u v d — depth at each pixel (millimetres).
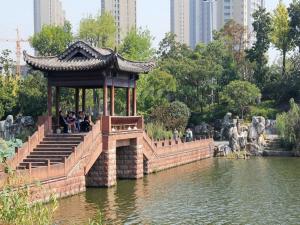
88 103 86625
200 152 75938
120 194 43500
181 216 35750
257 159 76438
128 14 174875
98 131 45719
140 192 44812
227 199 42375
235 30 130125
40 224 19844
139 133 53000
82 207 37531
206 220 34656
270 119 97688
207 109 107375
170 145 64000
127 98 54000
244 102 98188
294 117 82688
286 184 50531
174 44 133000
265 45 114375
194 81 107562
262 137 85188
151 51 94438
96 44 94938
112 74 48750
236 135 83688
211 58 114062
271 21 117312
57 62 48250
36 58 47625
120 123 49500
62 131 48469
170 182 51250
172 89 98062
